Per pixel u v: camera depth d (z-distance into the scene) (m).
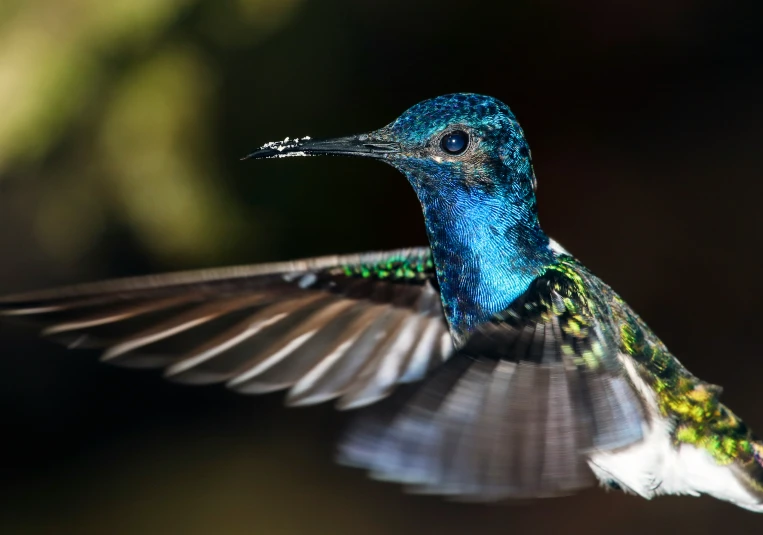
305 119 1.14
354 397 1.06
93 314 1.04
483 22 1.19
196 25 1.12
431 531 1.25
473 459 1.01
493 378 1.02
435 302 1.06
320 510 1.24
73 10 1.11
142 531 1.20
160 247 1.12
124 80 1.12
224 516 1.22
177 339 1.04
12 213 1.14
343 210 1.17
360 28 1.15
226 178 1.13
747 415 1.27
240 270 1.05
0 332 1.26
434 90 1.19
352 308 1.06
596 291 1.05
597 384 1.03
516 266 1.05
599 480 1.05
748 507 1.05
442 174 1.05
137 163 1.12
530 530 1.27
